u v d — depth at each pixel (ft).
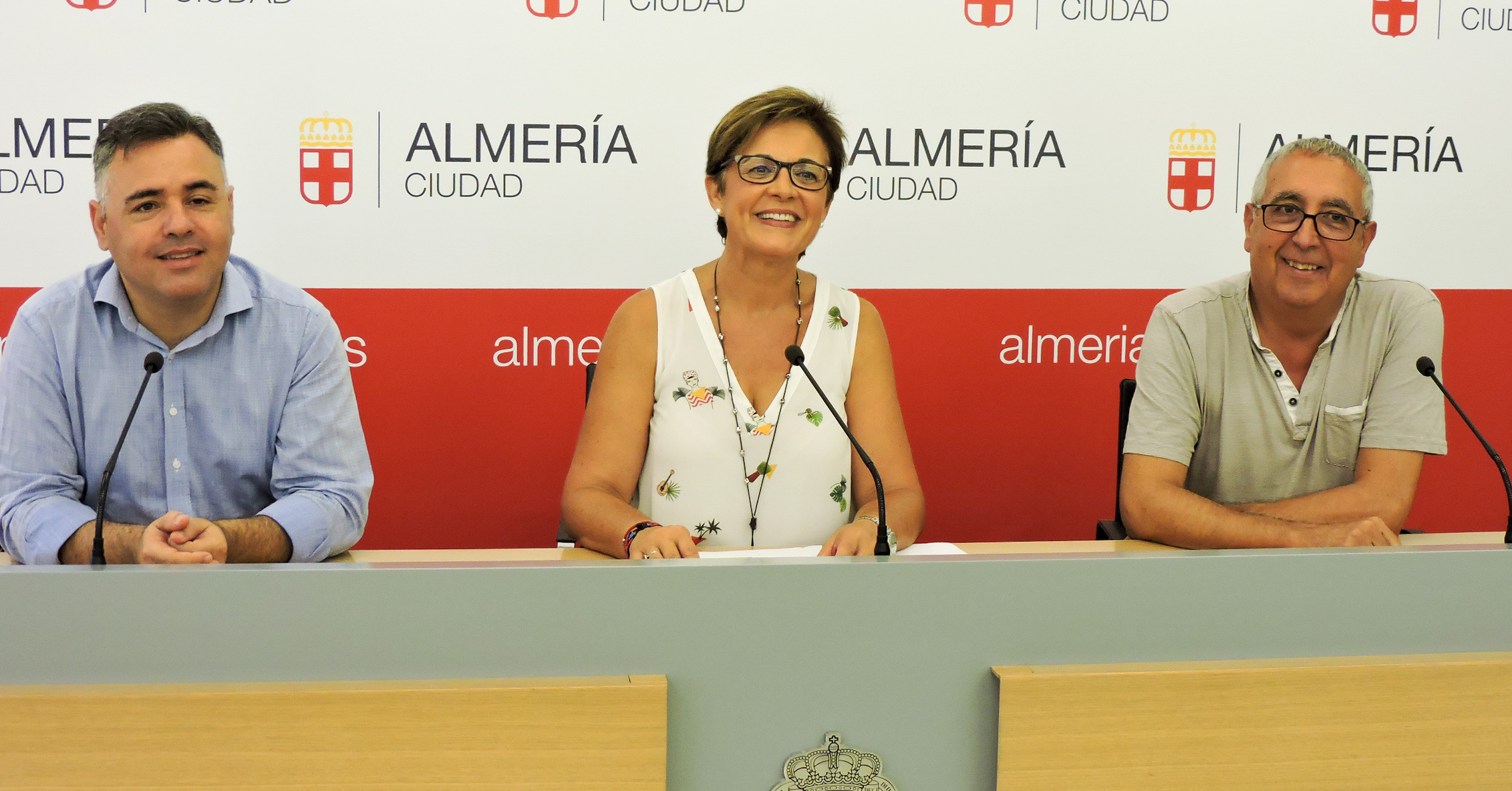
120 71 8.77
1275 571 3.88
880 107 9.48
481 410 9.52
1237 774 3.77
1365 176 6.66
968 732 3.80
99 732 3.41
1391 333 6.71
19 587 3.45
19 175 8.76
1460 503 10.20
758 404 6.26
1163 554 3.90
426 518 9.58
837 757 3.76
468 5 9.08
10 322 8.86
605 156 9.34
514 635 3.61
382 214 9.19
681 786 3.72
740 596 3.69
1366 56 9.71
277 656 3.54
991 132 9.59
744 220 6.13
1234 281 6.99
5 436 5.64
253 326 6.03
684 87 9.33
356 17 8.98
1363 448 6.68
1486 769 3.87
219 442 6.03
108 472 4.39
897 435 6.43
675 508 6.17
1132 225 9.78
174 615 3.50
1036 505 10.09
